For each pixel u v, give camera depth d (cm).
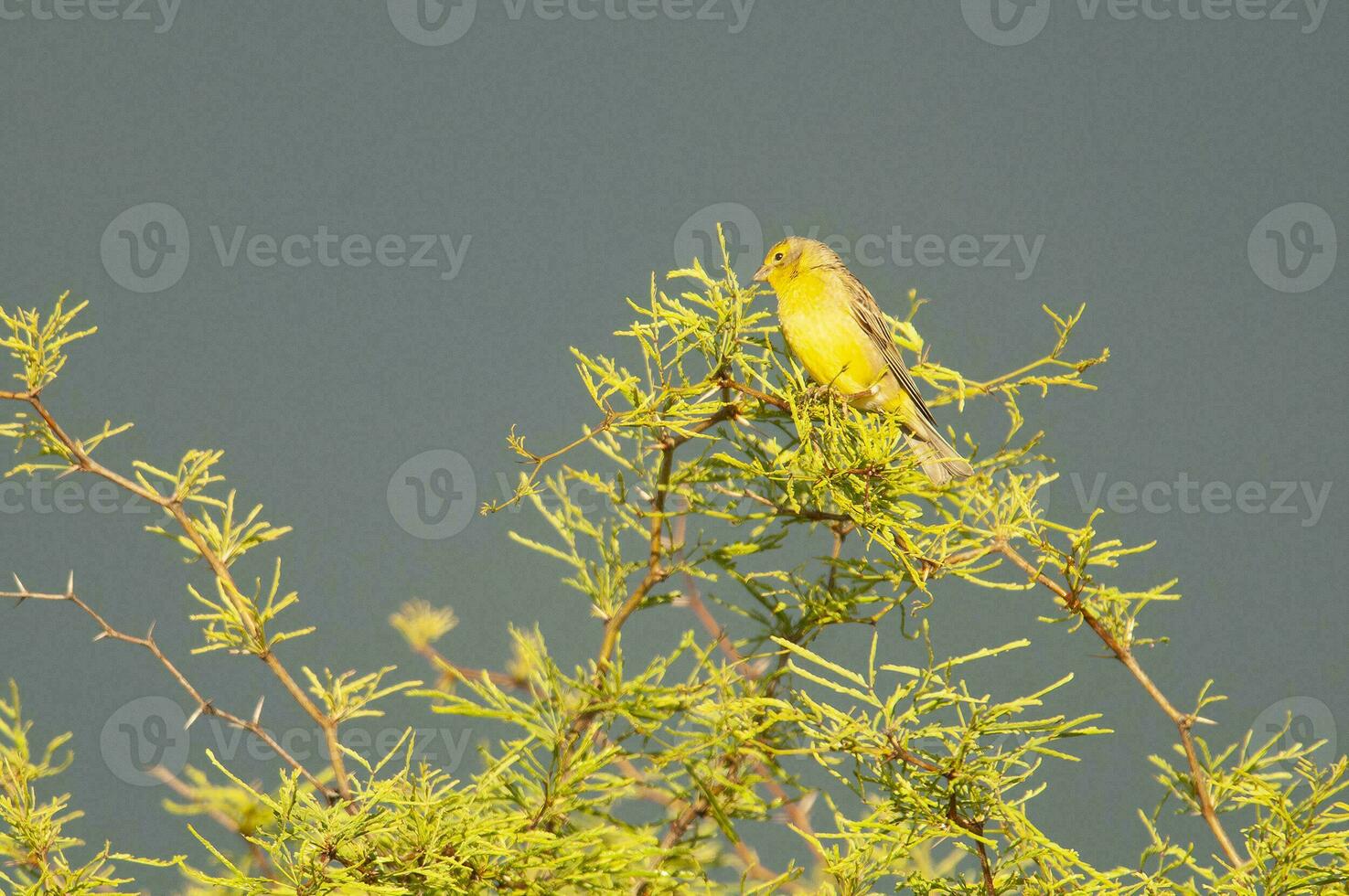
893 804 702
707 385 859
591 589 879
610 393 834
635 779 781
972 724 680
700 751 770
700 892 777
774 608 902
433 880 663
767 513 880
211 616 735
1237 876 673
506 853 665
